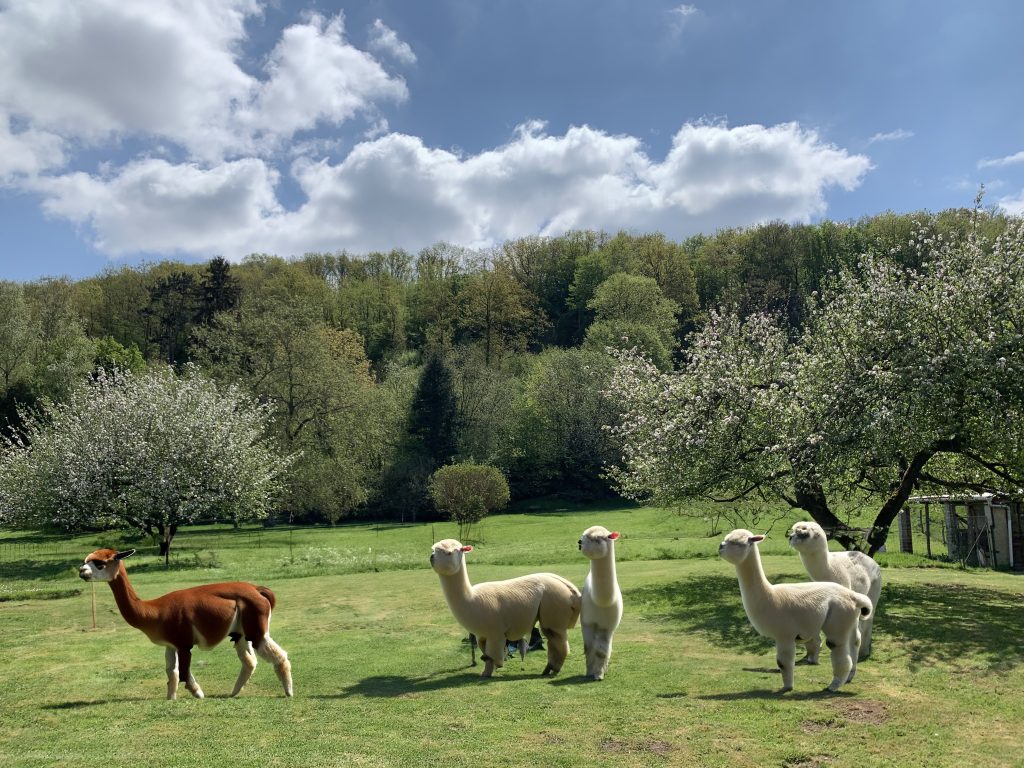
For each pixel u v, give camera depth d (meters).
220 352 54.09
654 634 12.75
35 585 22.19
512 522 49.91
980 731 7.15
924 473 17.94
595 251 85.38
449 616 15.21
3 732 7.48
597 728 7.18
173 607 8.89
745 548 8.46
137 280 76.94
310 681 10.09
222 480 32.12
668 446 17.30
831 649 8.73
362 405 53.38
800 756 6.47
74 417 33.56
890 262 16.72
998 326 14.30
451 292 84.56
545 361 66.62
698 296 79.62
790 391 17.06
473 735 7.01
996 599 15.22
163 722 7.67
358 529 49.03
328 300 78.56
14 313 57.09
